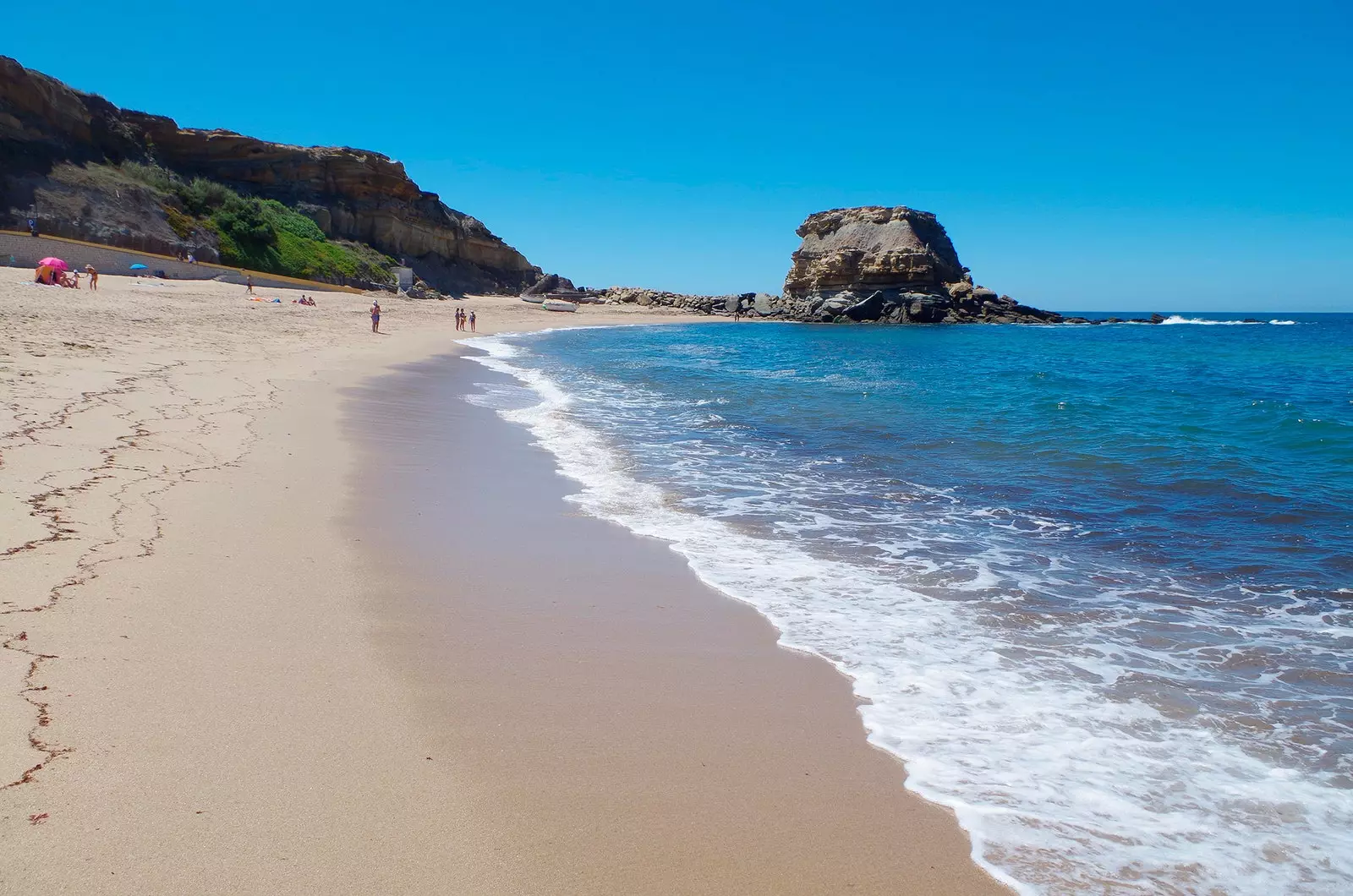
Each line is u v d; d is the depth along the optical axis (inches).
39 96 1945.1
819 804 135.9
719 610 223.8
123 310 934.4
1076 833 131.1
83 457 296.4
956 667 192.9
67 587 188.5
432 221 3243.1
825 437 530.0
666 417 609.9
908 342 2079.2
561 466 408.5
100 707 143.4
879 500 359.9
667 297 3826.3
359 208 2957.7
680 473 408.2
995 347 1891.0
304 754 136.9
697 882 114.7
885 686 181.9
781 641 205.0
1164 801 140.9
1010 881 119.1
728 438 519.2
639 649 195.2
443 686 167.9
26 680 148.2
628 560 263.1
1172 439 526.9
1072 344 2065.7
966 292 3334.2
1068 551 288.7
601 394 755.4
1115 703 176.6
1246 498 366.9
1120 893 117.5
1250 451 482.6
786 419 610.9
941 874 119.9
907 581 254.2
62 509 239.1
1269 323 4443.9
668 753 149.3
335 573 223.9
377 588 217.5
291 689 158.6
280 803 123.0
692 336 2201.0
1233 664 197.9
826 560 273.7
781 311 3481.8
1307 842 130.6
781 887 114.7
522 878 112.3
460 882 110.4
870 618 222.5
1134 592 249.0
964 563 273.4
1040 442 513.7
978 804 138.3
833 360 1365.7
